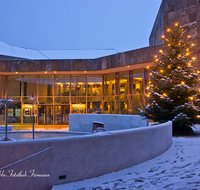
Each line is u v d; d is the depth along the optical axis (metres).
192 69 11.02
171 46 11.66
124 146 4.76
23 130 18.33
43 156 3.58
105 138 4.39
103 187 3.65
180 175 4.00
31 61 21.77
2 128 17.78
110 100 23.58
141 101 20.78
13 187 3.25
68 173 3.84
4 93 24.28
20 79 24.64
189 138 9.24
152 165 4.95
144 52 17.88
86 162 4.08
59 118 24.33
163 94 10.85
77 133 16.69
